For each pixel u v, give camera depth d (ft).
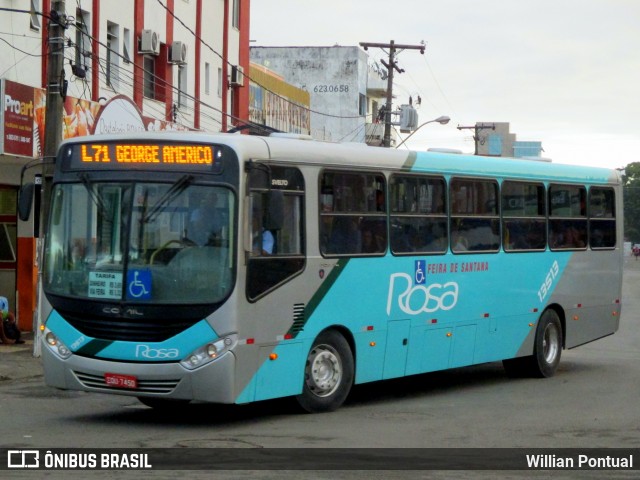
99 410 43.73
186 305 37.47
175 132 39.50
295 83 220.43
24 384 53.26
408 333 47.26
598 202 63.21
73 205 39.88
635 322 108.27
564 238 59.62
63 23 61.31
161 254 38.06
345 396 43.83
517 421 41.96
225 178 38.06
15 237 78.79
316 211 41.98
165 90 102.99
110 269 38.52
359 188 44.47
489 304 53.06
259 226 39.04
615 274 64.80
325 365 42.91
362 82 224.74
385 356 46.01
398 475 30.45
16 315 78.74
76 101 70.18
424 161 48.49
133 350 37.88
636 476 31.14
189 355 37.47
